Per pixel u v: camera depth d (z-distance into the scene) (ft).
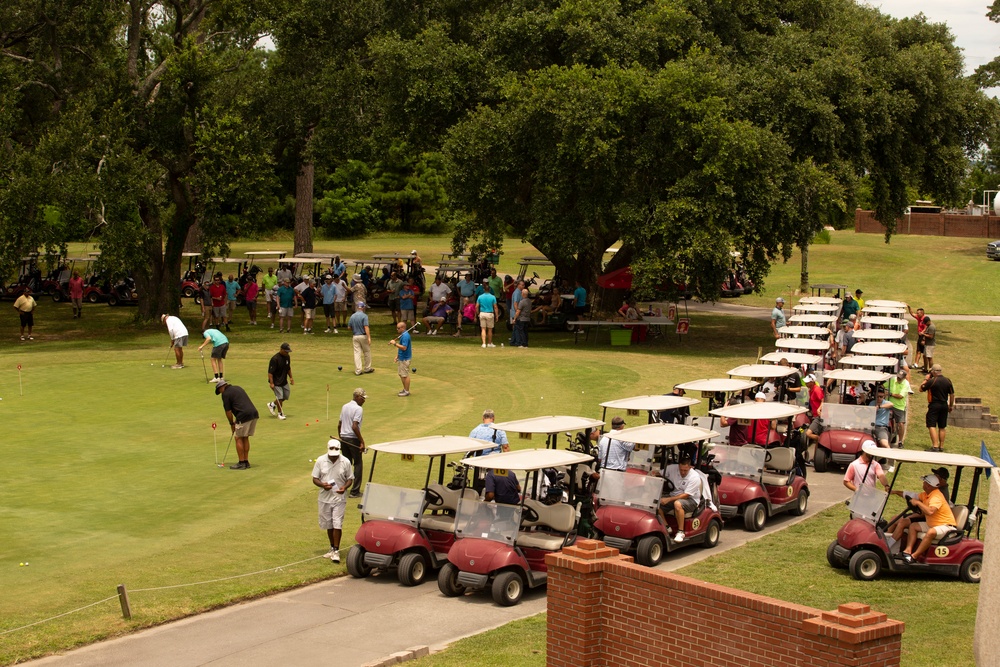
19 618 37.27
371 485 44.27
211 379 87.45
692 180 100.01
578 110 99.45
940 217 256.93
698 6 112.98
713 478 48.19
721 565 43.55
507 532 40.47
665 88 99.35
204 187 113.50
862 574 41.78
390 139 127.54
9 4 126.11
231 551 45.70
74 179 107.76
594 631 28.55
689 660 26.68
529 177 110.11
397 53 115.14
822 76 109.19
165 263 125.59
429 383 85.81
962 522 43.32
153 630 37.14
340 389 83.61
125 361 96.94
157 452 63.46
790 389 69.41
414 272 149.79
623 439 44.91
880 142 118.01
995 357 115.44
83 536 47.29
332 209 296.10
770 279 182.29
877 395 68.54
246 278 144.77
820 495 58.13
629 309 110.32
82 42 131.54
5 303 153.28
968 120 124.67
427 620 38.22
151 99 122.42
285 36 129.59
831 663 23.61
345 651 34.96
